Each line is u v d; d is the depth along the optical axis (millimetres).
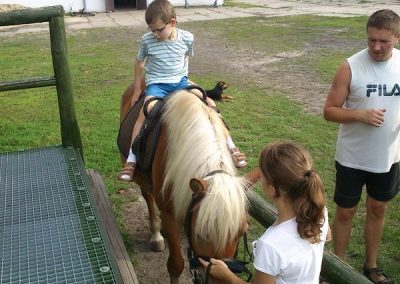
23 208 2773
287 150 1701
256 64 9625
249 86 8047
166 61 3043
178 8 19406
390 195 3000
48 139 5887
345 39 11484
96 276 2121
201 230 1970
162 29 2963
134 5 20562
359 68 2770
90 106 7188
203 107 2482
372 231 3131
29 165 3396
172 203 2428
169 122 2525
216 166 2178
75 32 14453
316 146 5406
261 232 3795
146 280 3338
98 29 14930
